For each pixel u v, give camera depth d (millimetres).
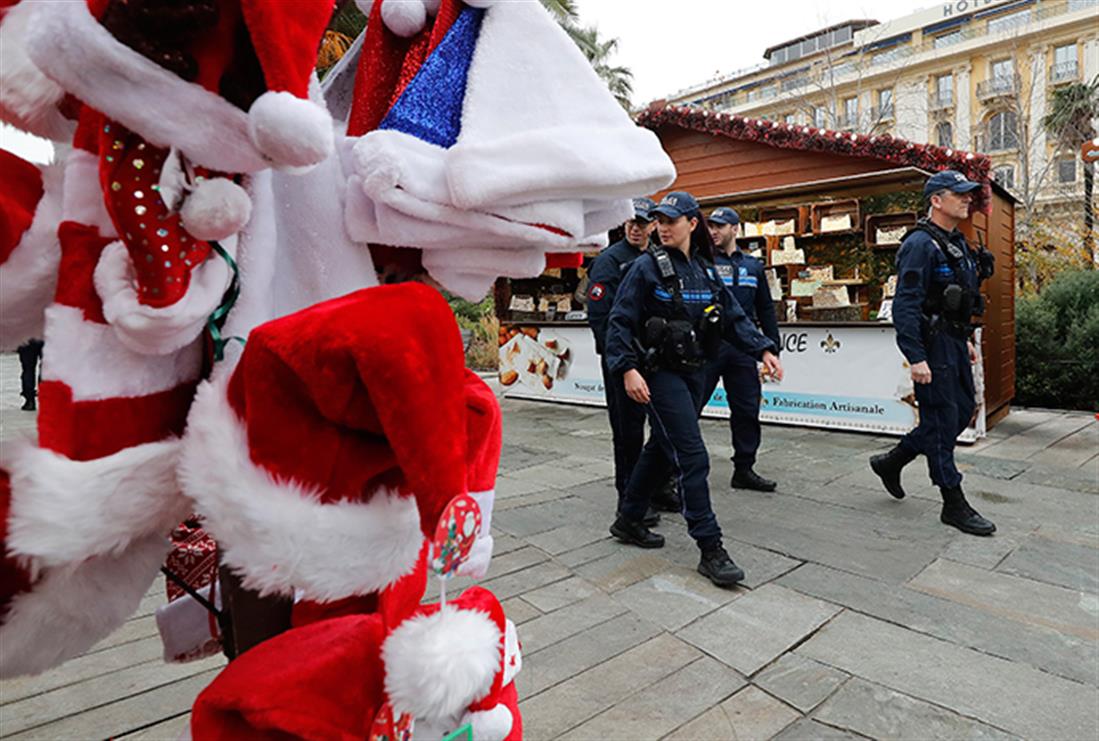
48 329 789
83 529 739
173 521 873
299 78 752
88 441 777
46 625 837
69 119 897
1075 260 13930
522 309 9016
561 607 2803
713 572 3004
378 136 894
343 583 804
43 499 718
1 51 809
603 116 1017
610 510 4156
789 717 2043
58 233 810
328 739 860
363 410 793
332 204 992
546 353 8445
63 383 776
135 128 723
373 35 1062
